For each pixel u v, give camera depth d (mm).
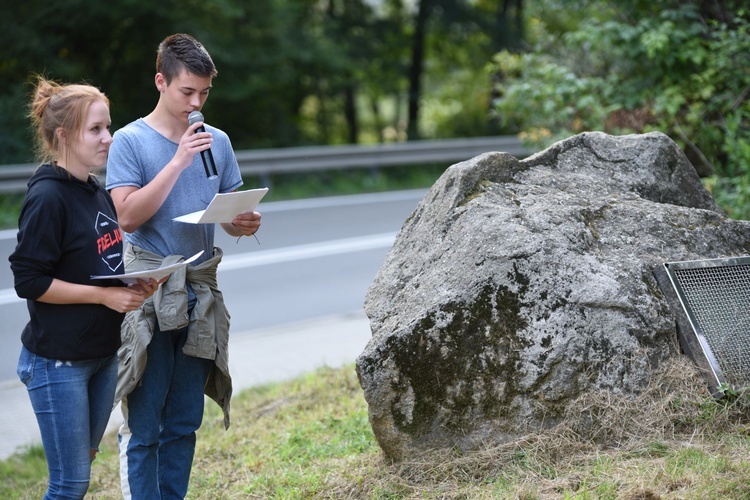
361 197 16406
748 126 8555
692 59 8766
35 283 3275
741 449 3779
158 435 3990
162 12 18688
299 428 5586
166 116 3928
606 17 10133
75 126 3338
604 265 4188
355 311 9109
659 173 4930
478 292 4031
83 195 3443
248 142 21500
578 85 9203
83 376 3455
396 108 29297
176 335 4004
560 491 3629
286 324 8695
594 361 4035
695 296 4270
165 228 3934
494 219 4227
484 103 27125
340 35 24219
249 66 20359
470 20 25422
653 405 4020
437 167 19656
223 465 5301
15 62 18172
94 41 19641
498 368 3984
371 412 4020
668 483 3508
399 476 3998
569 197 4562
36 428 6402
